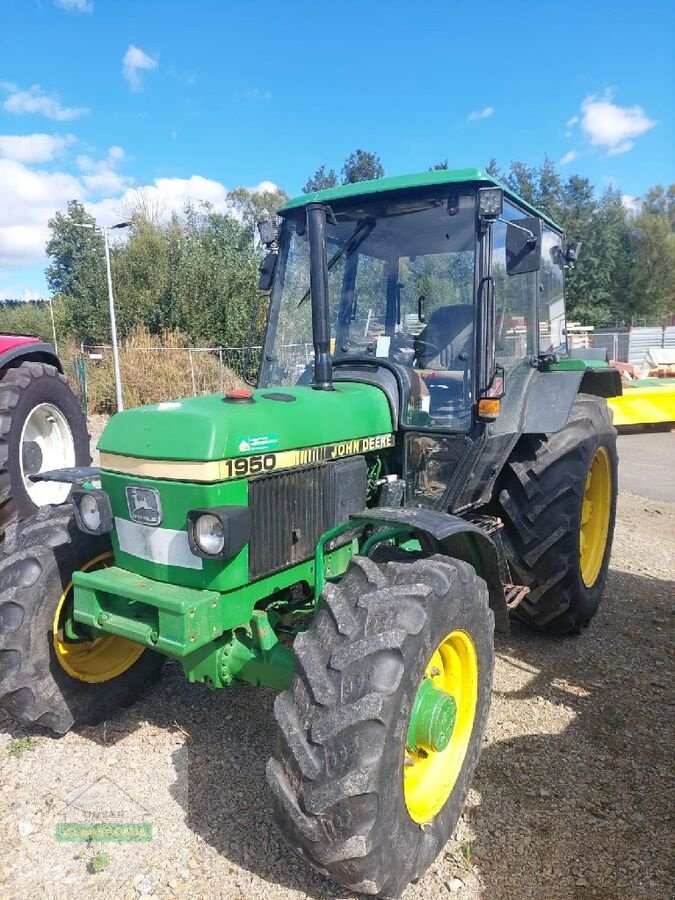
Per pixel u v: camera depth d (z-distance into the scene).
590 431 4.13
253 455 2.60
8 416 4.88
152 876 2.37
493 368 3.26
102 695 3.24
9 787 2.81
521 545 4.02
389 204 3.43
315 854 2.11
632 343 28.62
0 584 2.98
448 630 2.40
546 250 4.47
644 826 2.66
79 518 2.82
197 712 3.39
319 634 2.28
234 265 23.12
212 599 2.49
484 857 2.51
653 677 3.82
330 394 3.10
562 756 3.09
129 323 22.92
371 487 3.32
